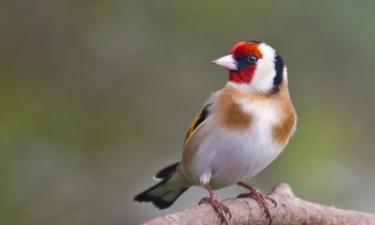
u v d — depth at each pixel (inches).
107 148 510.0
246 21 498.9
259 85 358.6
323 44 505.0
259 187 486.9
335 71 512.4
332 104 514.6
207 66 514.6
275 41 504.1
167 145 522.9
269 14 498.3
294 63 510.9
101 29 508.4
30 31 506.6
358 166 520.4
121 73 514.3
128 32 510.0
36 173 488.7
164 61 515.8
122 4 505.7
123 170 515.2
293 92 513.7
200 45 509.0
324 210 358.6
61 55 507.5
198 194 563.8
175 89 520.4
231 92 359.3
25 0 506.6
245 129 353.1
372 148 518.9
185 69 517.7
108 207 510.3
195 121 367.9
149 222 298.7
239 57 363.3
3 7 504.4
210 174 366.0
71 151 498.9
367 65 505.0
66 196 496.7
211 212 327.3
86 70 509.4
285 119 358.9
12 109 478.0
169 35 509.0
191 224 314.5
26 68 501.0
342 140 508.4
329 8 494.0
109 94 512.4
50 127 492.1
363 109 516.1
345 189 506.6
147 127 520.1
